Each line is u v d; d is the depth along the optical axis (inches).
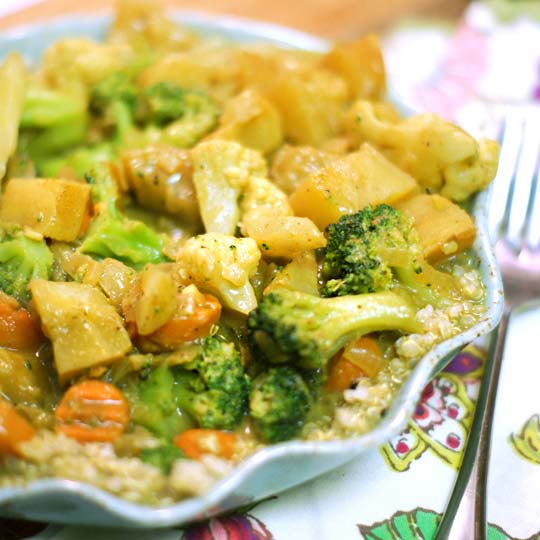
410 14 26.9
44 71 21.6
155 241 18.8
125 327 17.4
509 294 20.3
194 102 20.9
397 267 18.1
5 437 16.2
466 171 19.3
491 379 18.9
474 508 17.5
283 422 16.7
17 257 18.2
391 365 17.6
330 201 18.5
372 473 17.8
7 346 17.4
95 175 19.3
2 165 19.3
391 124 20.0
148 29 22.9
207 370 17.0
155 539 17.1
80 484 15.7
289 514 17.4
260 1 26.7
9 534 17.1
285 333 16.8
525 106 24.2
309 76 21.0
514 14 26.7
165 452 16.6
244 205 19.0
